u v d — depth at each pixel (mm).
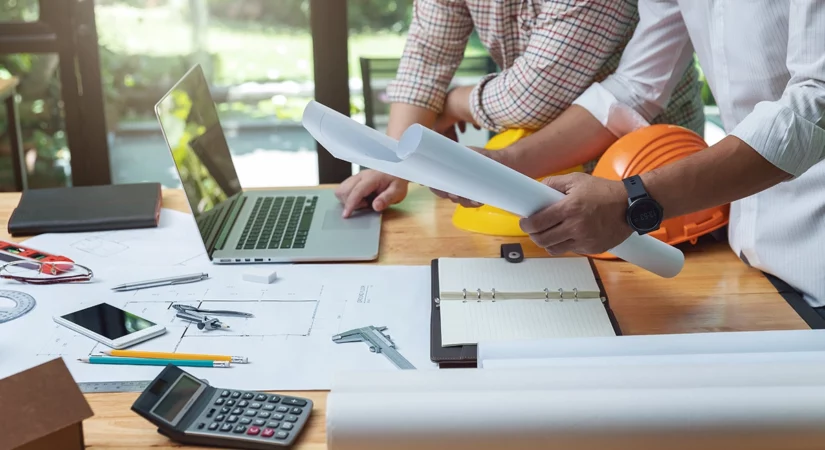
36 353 946
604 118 1368
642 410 678
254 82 2939
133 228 1354
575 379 728
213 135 1441
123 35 2844
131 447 778
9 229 1327
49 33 2740
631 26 1426
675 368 738
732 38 1137
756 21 1099
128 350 943
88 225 1343
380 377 740
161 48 2879
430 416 680
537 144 1365
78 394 708
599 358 784
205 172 1334
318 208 1426
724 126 1235
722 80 1181
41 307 1062
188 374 848
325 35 2725
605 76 1478
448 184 916
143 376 901
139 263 1212
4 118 2840
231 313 1035
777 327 1017
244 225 1343
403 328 1000
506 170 935
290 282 1138
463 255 1232
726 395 684
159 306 1064
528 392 692
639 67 1363
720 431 676
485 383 727
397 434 680
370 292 1102
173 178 3002
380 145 940
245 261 1208
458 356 914
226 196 1404
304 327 1003
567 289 1062
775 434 678
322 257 1208
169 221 1391
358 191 1384
